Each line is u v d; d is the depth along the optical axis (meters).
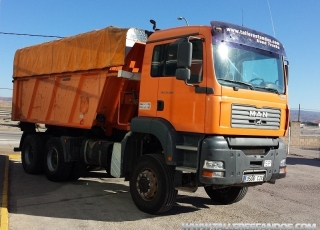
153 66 7.19
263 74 7.00
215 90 6.13
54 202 7.74
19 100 12.19
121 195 8.59
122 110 8.55
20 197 8.09
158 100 6.98
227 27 6.55
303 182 11.37
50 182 9.92
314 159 19.05
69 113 9.61
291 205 8.31
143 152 7.60
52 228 6.07
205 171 6.06
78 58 9.16
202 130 6.18
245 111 6.45
